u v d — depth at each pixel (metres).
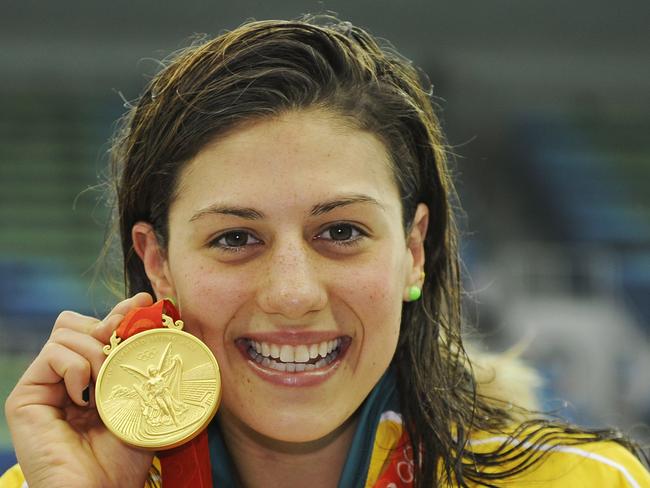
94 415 2.23
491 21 9.58
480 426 2.54
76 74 9.84
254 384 2.10
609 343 7.73
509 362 2.80
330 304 2.06
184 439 2.04
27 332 7.94
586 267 8.26
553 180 9.98
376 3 9.29
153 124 2.20
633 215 9.84
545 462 2.42
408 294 2.33
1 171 9.96
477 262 8.79
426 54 9.78
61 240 9.46
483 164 9.84
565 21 9.62
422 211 2.36
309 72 2.11
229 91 2.05
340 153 2.05
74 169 10.05
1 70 9.73
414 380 2.45
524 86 10.03
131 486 2.18
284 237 2.02
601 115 10.29
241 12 9.37
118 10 9.37
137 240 2.30
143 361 2.07
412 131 2.32
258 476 2.38
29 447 2.14
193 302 2.08
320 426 2.09
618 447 2.48
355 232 2.08
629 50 9.93
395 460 2.38
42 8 9.30
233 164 2.03
